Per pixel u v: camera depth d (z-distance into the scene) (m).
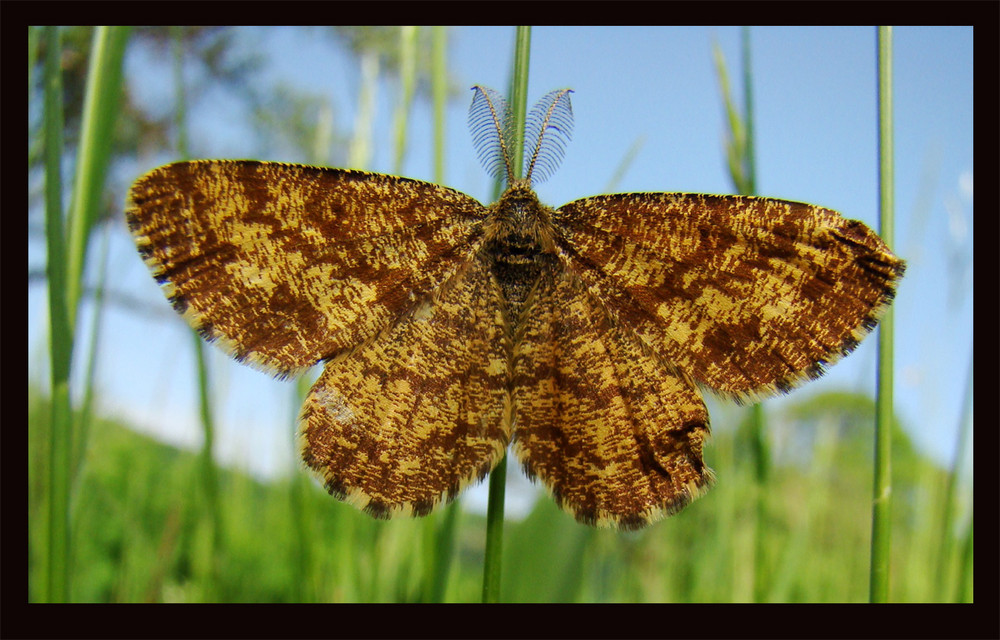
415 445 0.06
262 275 0.06
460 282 0.06
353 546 0.07
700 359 0.06
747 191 0.06
